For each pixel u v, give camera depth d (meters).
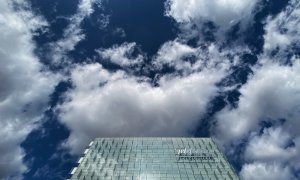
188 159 80.81
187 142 93.81
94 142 95.38
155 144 92.81
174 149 88.06
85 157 83.50
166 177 71.19
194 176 71.38
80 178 71.38
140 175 72.31
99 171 74.69
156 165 77.44
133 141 95.88
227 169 74.62
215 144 91.75
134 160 80.75
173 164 77.94
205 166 76.62
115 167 76.56
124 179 70.62
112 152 86.69
